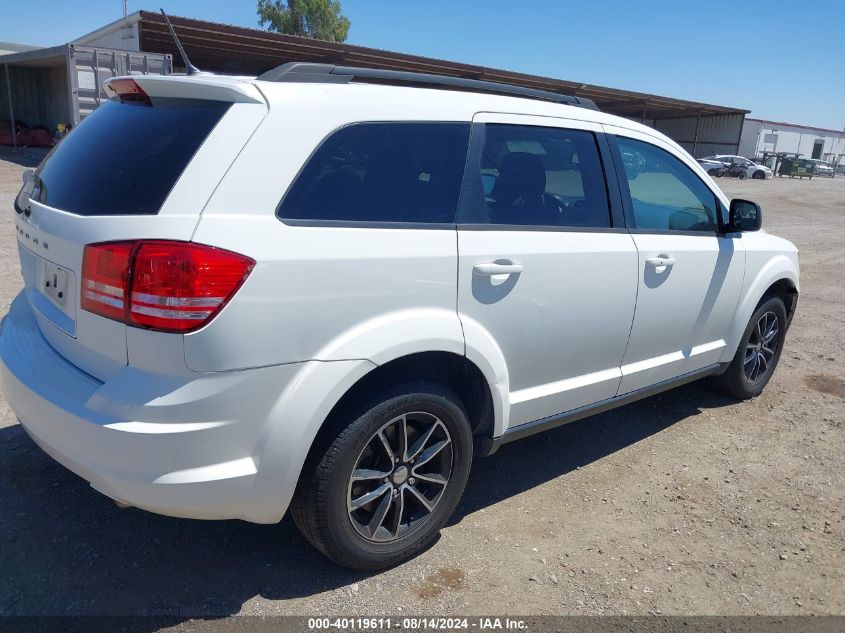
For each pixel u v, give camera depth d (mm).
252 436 2307
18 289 6402
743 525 3295
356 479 2613
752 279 4406
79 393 2328
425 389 2717
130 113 2631
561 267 3115
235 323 2188
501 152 3061
